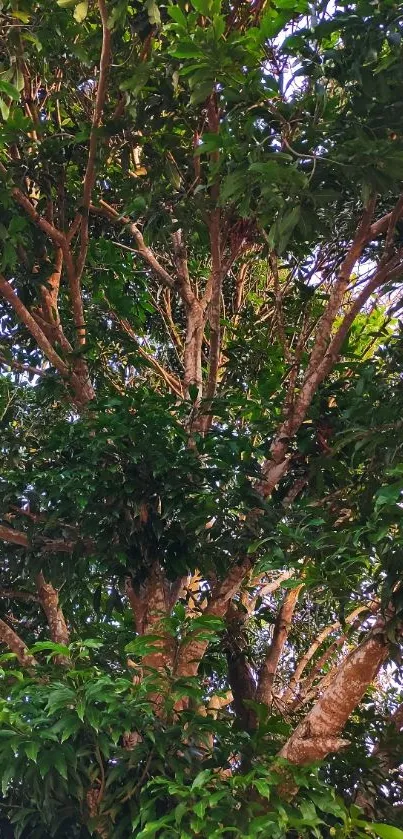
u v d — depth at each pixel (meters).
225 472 4.60
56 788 3.73
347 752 4.42
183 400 4.93
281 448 5.05
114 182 6.11
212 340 5.28
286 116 4.30
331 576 3.93
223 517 4.69
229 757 4.12
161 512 4.63
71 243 6.07
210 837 3.24
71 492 4.33
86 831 3.94
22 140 5.17
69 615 5.79
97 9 5.11
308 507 4.61
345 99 4.74
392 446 4.37
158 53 4.85
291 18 4.17
